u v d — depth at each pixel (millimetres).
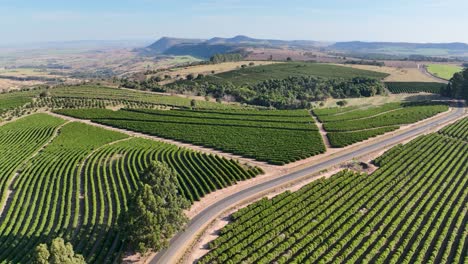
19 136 126500
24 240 66750
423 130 133875
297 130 133375
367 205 77812
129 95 189750
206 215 75312
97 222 73250
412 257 61906
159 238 59656
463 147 114125
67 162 103938
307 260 60000
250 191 86188
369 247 64812
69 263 46031
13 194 87188
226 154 112250
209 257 60688
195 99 193625
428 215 74938
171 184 67250
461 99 180000
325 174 96438
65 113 154250
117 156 109750
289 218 72938
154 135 132375
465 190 83062
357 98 195125
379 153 111875
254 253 61500
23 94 187000
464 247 64000
